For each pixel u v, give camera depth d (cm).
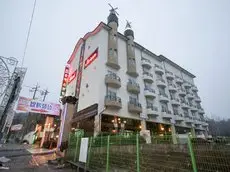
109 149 731
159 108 2844
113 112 2086
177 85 3772
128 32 2947
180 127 3244
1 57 1176
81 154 910
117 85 2267
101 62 2286
